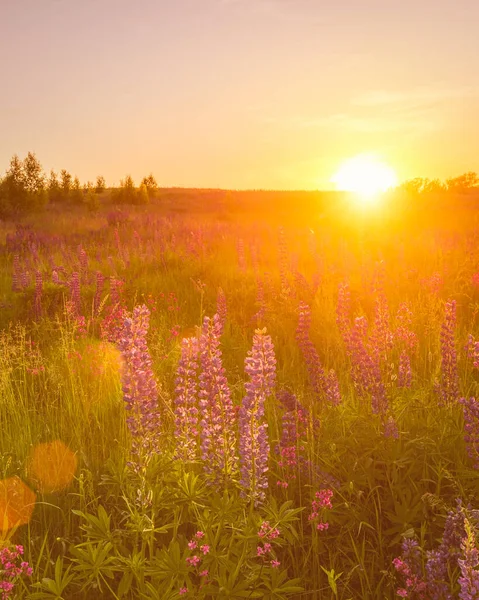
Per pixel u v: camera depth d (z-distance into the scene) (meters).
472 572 2.53
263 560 3.41
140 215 34.38
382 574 3.63
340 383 6.29
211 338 4.11
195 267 14.30
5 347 7.62
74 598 3.53
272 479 4.53
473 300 9.75
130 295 11.95
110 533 3.61
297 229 22.91
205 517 3.62
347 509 3.96
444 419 4.66
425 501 3.82
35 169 41.88
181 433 4.22
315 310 9.60
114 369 7.14
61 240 22.09
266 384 3.81
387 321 5.57
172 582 3.13
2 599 3.14
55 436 5.57
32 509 4.40
